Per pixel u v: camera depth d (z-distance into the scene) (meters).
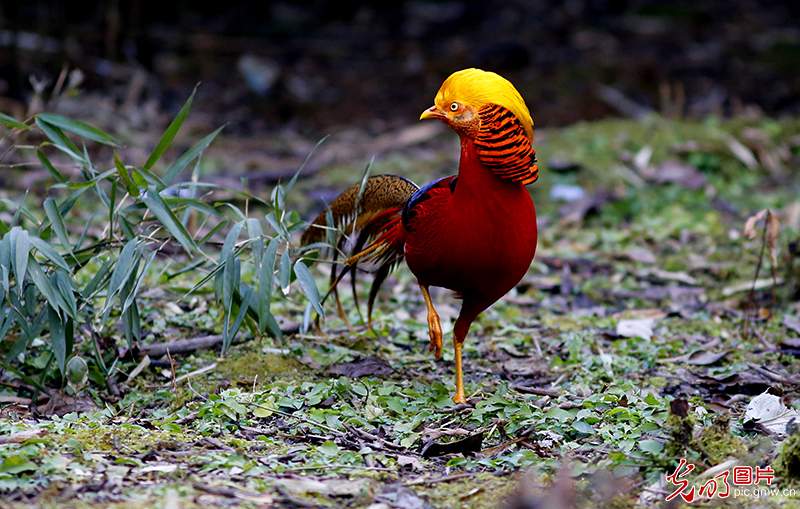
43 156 7.83
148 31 24.59
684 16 31.92
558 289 11.45
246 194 7.78
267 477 5.86
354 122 20.84
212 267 10.37
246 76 23.36
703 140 17.11
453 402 7.51
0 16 22.25
